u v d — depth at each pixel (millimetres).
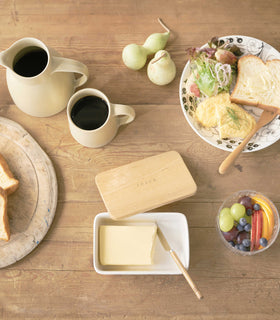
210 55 907
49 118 950
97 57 981
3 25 993
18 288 878
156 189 874
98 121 879
